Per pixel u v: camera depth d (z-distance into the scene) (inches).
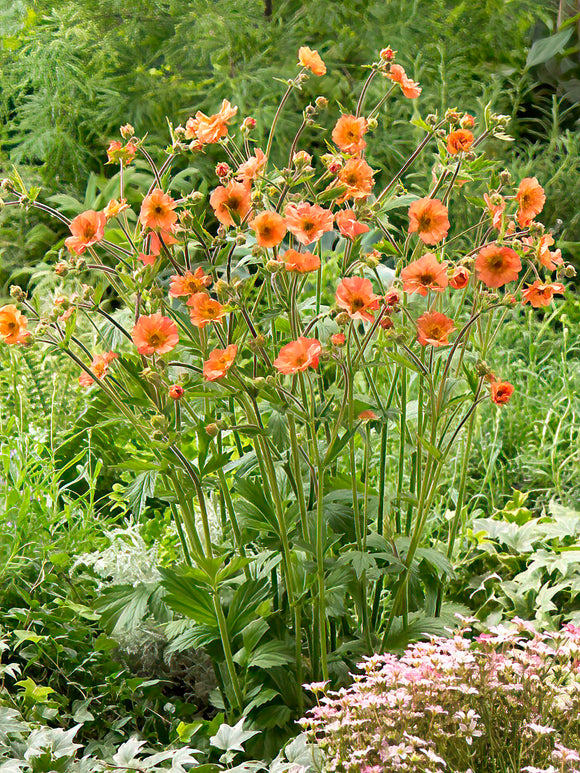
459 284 65.0
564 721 64.7
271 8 228.5
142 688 82.8
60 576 92.1
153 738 80.6
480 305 67.7
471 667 64.1
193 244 69.3
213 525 97.9
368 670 65.8
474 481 119.9
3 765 62.4
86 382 71.6
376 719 61.4
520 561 96.2
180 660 88.1
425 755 58.7
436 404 69.3
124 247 74.0
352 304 62.2
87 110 211.9
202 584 71.9
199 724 72.4
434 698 63.0
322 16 213.9
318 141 204.5
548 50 216.8
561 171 192.2
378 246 71.8
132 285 65.9
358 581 75.9
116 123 211.9
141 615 77.3
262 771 70.9
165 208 64.1
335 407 72.9
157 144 205.0
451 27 216.4
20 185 67.7
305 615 78.2
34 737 66.8
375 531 89.3
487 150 200.8
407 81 74.5
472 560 96.0
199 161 193.8
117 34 218.4
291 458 74.3
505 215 67.9
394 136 198.7
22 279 195.3
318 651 76.4
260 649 74.4
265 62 211.9
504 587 92.0
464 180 73.5
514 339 152.6
